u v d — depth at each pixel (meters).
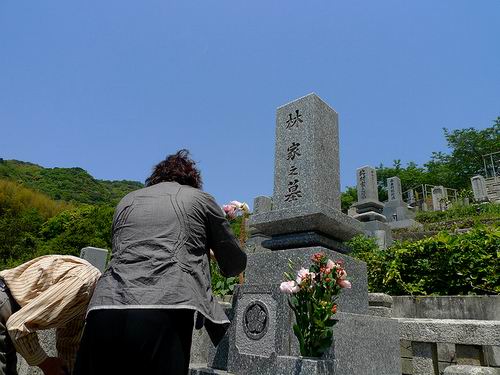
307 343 2.82
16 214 26.86
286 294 3.27
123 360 1.47
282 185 4.41
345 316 3.15
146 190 1.95
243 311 3.54
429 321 3.71
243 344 3.41
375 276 6.92
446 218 20.12
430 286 6.32
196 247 1.77
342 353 2.98
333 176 4.46
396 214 21.34
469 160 36.22
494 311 5.08
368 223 16.30
